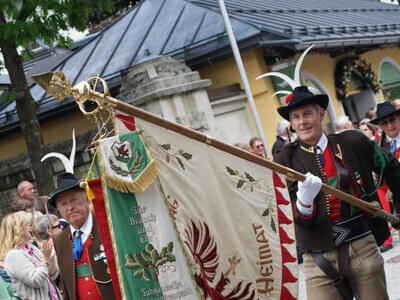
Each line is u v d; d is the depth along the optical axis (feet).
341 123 39.40
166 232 14.62
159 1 62.75
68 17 37.68
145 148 14.51
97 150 14.38
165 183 14.83
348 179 15.90
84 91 13.75
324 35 55.36
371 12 83.56
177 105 44.34
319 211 15.69
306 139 16.06
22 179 52.19
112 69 57.98
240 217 15.44
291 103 15.89
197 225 15.05
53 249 19.53
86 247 17.92
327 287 15.80
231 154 15.33
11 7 35.27
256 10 59.82
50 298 19.60
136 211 14.57
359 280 15.72
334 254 15.70
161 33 58.34
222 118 49.49
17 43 36.14
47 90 13.65
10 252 19.34
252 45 50.08
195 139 14.85
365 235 15.76
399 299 23.93
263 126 51.85
